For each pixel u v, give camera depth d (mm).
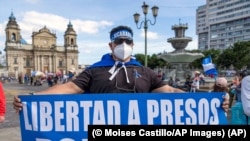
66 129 3027
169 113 3014
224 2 145750
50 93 3045
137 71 3059
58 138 3029
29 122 3057
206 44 164125
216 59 80562
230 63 74188
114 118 3010
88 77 3061
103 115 3014
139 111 3010
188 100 3016
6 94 22844
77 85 3043
